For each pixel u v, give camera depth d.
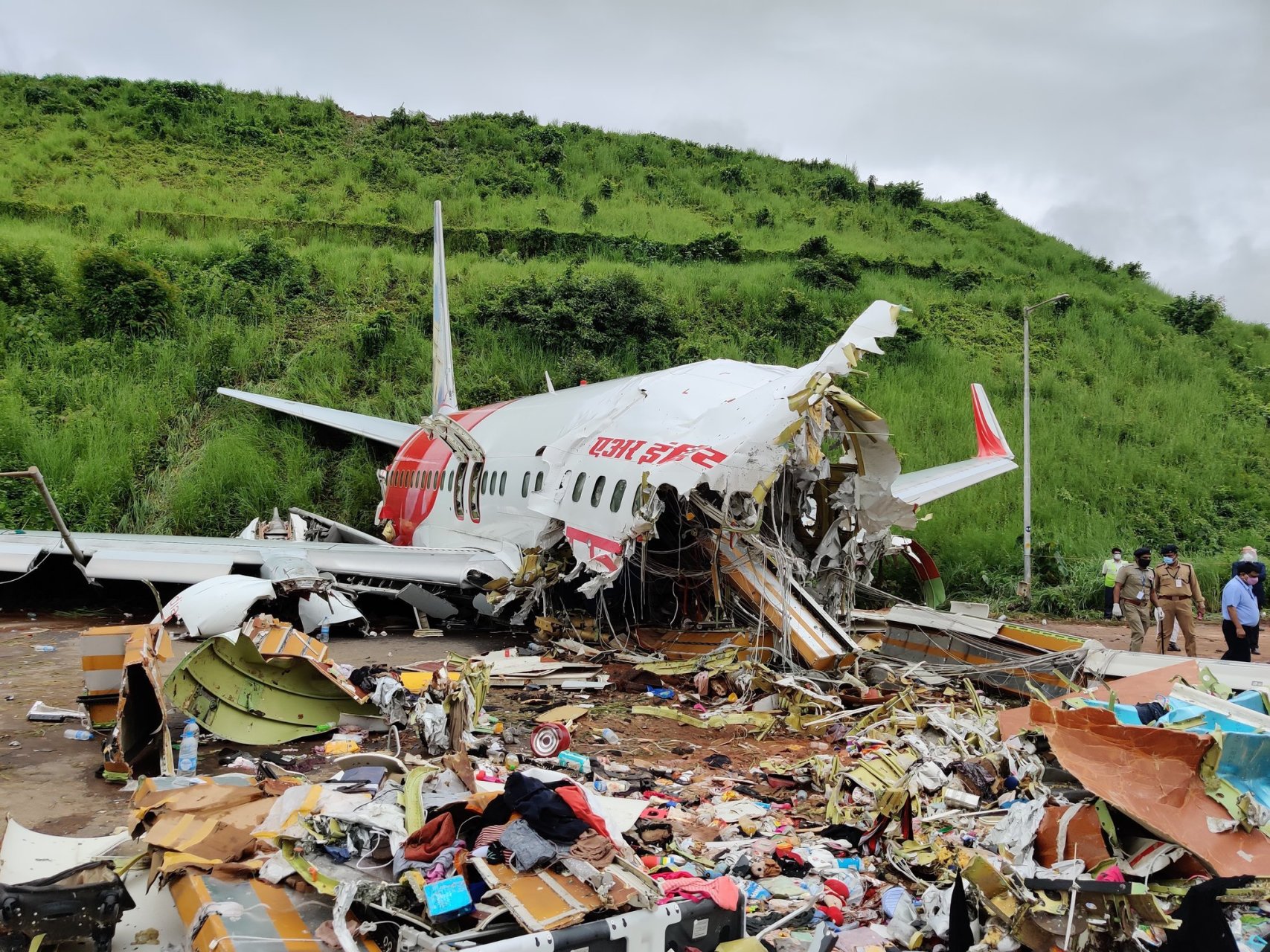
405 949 4.05
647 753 8.51
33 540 13.88
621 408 12.69
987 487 25.12
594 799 6.11
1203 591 21.98
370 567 13.84
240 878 4.55
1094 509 25.23
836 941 4.78
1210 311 40.88
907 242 47.59
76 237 31.97
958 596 21.62
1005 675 10.84
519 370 27.72
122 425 23.11
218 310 28.27
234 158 46.94
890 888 5.49
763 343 30.98
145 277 26.98
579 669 11.45
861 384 29.27
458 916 4.19
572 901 4.19
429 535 17.97
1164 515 25.55
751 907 5.21
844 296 35.50
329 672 8.55
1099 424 29.94
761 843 6.25
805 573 11.30
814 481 11.50
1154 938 4.48
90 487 21.25
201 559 13.03
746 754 8.55
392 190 45.47
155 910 4.65
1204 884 4.40
